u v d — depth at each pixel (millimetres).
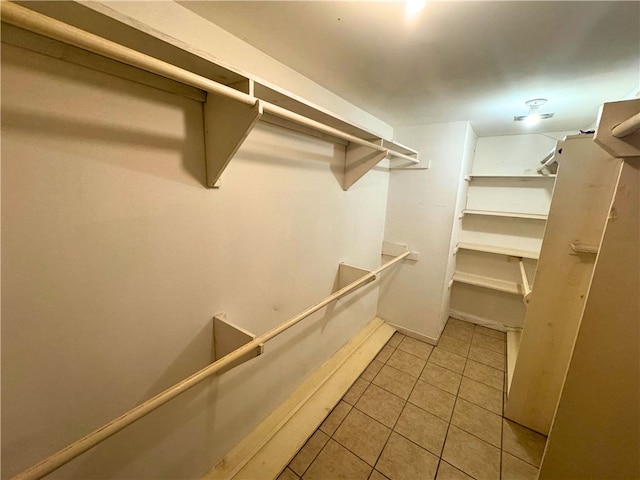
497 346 2391
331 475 1283
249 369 1330
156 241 874
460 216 2432
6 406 640
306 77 1313
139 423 923
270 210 1287
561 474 1068
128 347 852
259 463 1290
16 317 629
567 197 1316
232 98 704
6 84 565
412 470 1319
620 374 930
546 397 1500
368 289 2455
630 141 814
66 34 433
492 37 922
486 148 2598
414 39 954
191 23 834
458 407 1708
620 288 896
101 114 707
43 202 639
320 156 1554
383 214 2455
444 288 2320
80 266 718
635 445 941
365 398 1764
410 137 2281
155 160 835
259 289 1300
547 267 1413
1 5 378
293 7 798
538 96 1471
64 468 768
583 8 750
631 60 1039
